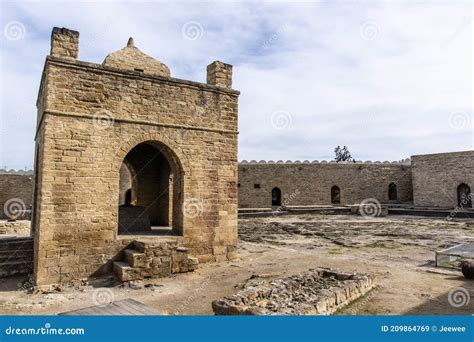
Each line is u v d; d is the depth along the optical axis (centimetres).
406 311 761
